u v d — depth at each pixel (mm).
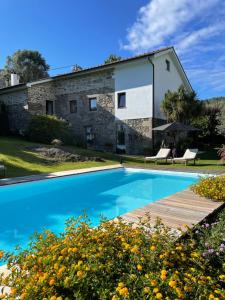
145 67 15242
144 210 4305
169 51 16328
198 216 3924
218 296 1734
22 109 17359
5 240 4645
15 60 34656
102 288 1643
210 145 20188
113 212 6223
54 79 19000
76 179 9273
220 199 4766
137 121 15750
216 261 2316
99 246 2070
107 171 10477
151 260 1944
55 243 2184
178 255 2145
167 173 10188
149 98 15172
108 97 16938
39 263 1896
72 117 18781
